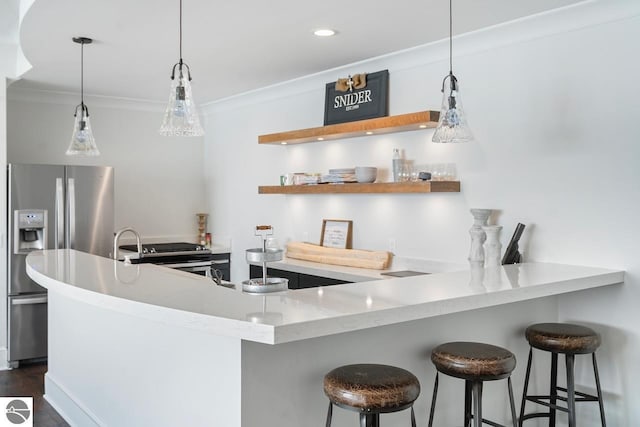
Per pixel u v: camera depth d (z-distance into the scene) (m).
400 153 4.45
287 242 5.60
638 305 3.15
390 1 3.18
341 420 2.44
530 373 3.35
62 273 3.05
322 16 3.43
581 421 3.46
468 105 3.95
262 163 5.90
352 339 2.46
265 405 2.21
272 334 1.82
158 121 6.59
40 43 4.03
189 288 2.54
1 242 5.01
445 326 2.83
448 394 2.84
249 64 4.64
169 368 2.58
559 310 3.53
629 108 3.15
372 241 4.71
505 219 3.74
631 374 3.21
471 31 3.72
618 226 3.21
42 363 5.24
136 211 6.46
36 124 5.84
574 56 3.38
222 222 6.58
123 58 4.46
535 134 3.57
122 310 2.26
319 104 5.13
